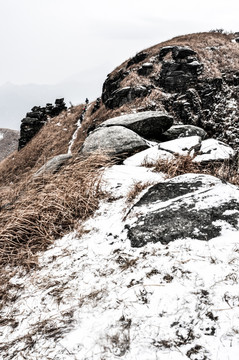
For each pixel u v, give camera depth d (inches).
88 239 111.4
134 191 136.6
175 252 84.5
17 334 71.3
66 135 1136.8
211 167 179.2
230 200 103.0
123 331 59.6
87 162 179.3
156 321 60.4
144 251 90.0
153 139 288.4
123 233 104.6
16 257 112.5
